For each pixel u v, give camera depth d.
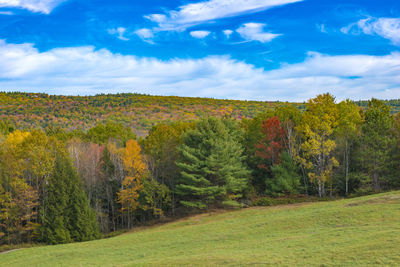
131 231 42.53
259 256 16.31
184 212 47.94
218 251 19.86
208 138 47.28
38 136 44.16
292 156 49.34
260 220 30.98
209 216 42.31
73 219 40.19
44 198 42.78
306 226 24.39
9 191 41.97
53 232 38.88
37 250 30.52
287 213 33.81
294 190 47.31
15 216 40.09
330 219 24.78
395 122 48.69
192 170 45.78
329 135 48.94
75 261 23.17
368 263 12.79
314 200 43.97
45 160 41.78
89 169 49.62
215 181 47.69
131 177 46.00
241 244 21.55
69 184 41.22
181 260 17.53
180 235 29.20
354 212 25.16
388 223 20.58
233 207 45.72
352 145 49.53
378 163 44.91
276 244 19.44
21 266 24.14
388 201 27.73
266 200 45.78
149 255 22.16
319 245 17.11
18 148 44.53
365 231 18.91
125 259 21.80
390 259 12.85
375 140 45.00
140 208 48.38
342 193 48.09
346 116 49.59
